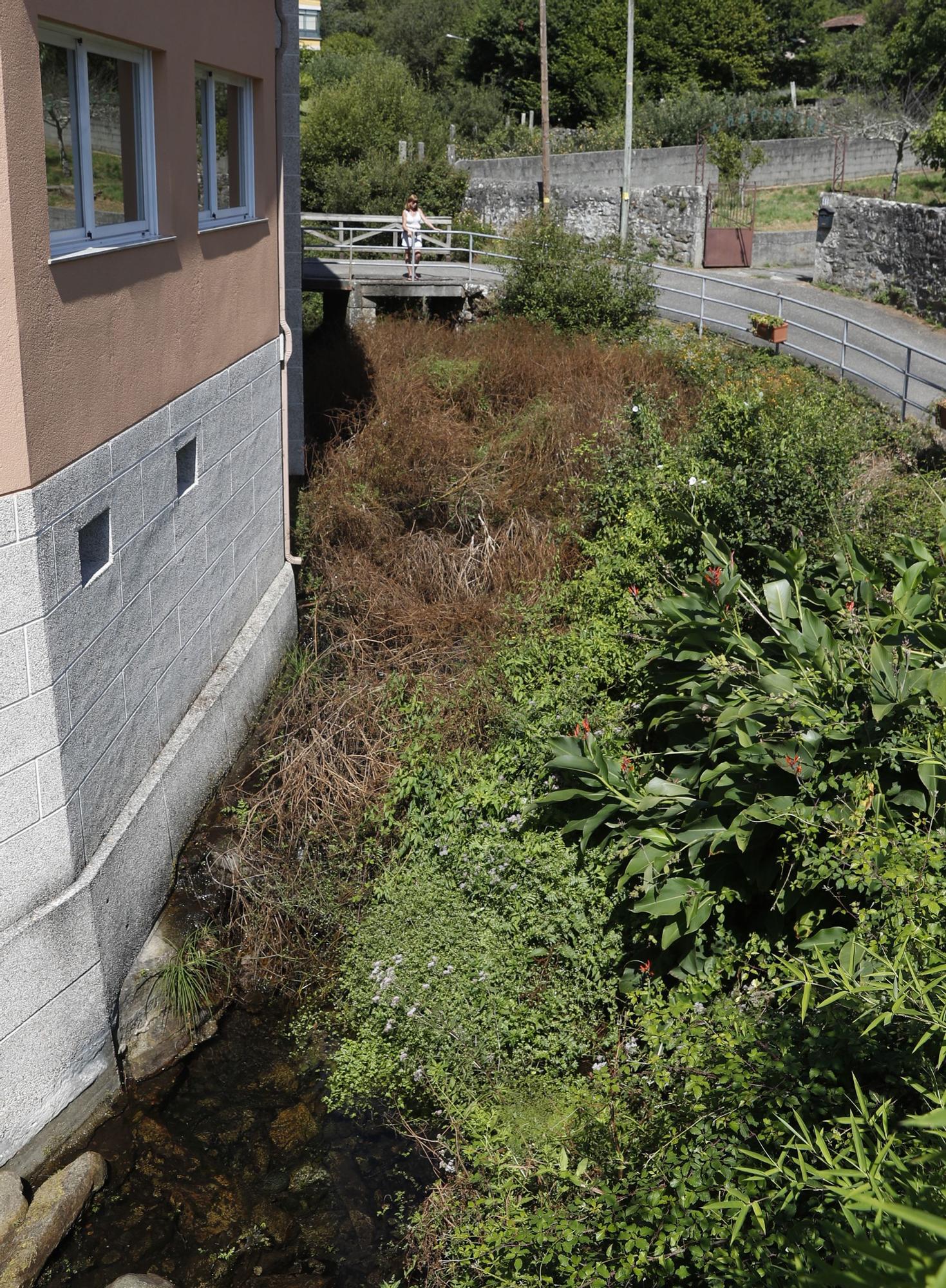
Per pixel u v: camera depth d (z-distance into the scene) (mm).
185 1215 5383
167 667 7203
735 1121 4039
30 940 5234
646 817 6262
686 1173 4035
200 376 7668
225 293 8234
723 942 5660
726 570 7684
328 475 13219
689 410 14133
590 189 28609
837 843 5117
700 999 5062
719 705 6531
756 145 31922
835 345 18734
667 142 35500
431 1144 5637
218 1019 6656
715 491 9320
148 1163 5668
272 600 9992
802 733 5582
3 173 4582
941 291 20422
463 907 6730
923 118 30438
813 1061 4168
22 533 4898
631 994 5418
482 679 9117
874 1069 4117
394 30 56375
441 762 8125
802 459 9359
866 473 10906
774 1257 3574
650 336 19016
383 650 10258
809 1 43781
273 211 9734
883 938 4234
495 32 45938
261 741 9023
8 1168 5336
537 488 12531
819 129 35094
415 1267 4930
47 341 5055
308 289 20734
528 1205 4703
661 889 5715
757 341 18703
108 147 6012
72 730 5508
